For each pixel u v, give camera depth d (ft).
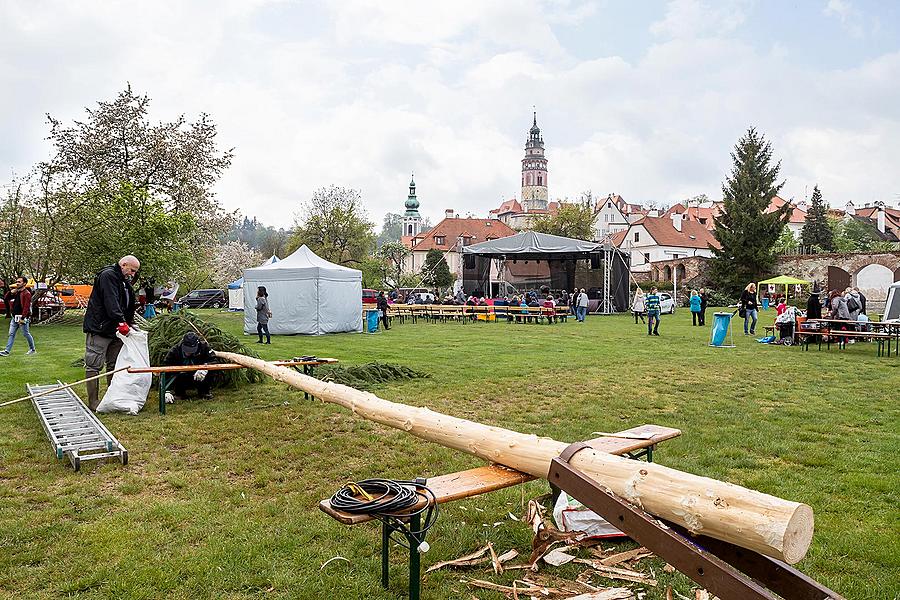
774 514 6.59
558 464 8.74
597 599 9.25
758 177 143.33
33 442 18.26
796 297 128.88
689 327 70.69
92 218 73.26
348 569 10.34
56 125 88.53
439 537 11.52
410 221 340.59
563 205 213.05
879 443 18.24
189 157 93.86
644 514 7.53
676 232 218.38
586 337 56.80
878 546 11.09
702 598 9.30
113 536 11.55
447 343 50.60
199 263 100.68
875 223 240.53
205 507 13.11
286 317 59.47
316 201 166.71
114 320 22.62
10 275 74.74
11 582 9.93
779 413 22.58
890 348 44.91
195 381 24.79
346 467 16.05
